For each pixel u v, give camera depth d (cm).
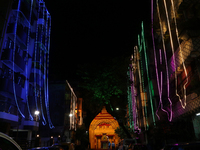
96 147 5506
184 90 1385
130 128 3716
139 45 2814
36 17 2775
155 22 1988
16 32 2075
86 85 3975
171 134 1515
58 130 3597
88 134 5438
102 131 5609
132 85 3425
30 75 2603
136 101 3175
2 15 1898
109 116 5391
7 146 392
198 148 539
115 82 3794
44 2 2908
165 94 1898
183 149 580
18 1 2156
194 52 1196
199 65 1140
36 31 2708
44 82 2962
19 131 2594
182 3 1252
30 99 2498
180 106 1488
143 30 2464
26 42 2406
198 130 1267
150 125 2323
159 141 1694
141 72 2747
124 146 2198
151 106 2227
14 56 2041
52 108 3747
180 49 1365
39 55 2781
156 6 2073
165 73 1880
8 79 1945
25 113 2461
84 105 5703
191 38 1217
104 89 3772
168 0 1748
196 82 1146
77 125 4981
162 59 1988
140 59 2812
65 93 3891
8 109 2050
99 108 5281
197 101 1198
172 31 1598
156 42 2222
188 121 1427
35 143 2116
